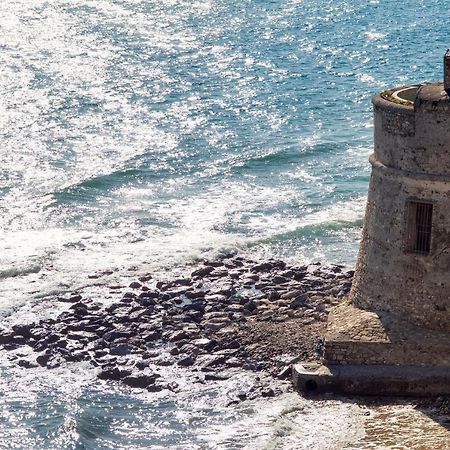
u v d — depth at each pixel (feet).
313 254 607.78
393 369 433.48
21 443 421.18
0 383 460.96
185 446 412.57
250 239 624.59
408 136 437.99
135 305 525.75
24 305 531.91
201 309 519.19
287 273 563.48
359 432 407.23
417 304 443.73
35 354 483.51
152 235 636.48
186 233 638.94
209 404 438.81
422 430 406.62
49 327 504.43
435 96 429.79
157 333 495.82
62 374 466.70
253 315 510.17
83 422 430.61
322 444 401.90
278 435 410.93
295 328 489.67
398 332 440.45
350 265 588.09
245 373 458.91
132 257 596.70
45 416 436.76
